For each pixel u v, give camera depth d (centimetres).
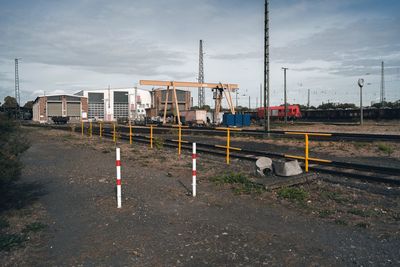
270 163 1029
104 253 512
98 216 691
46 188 946
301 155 1653
